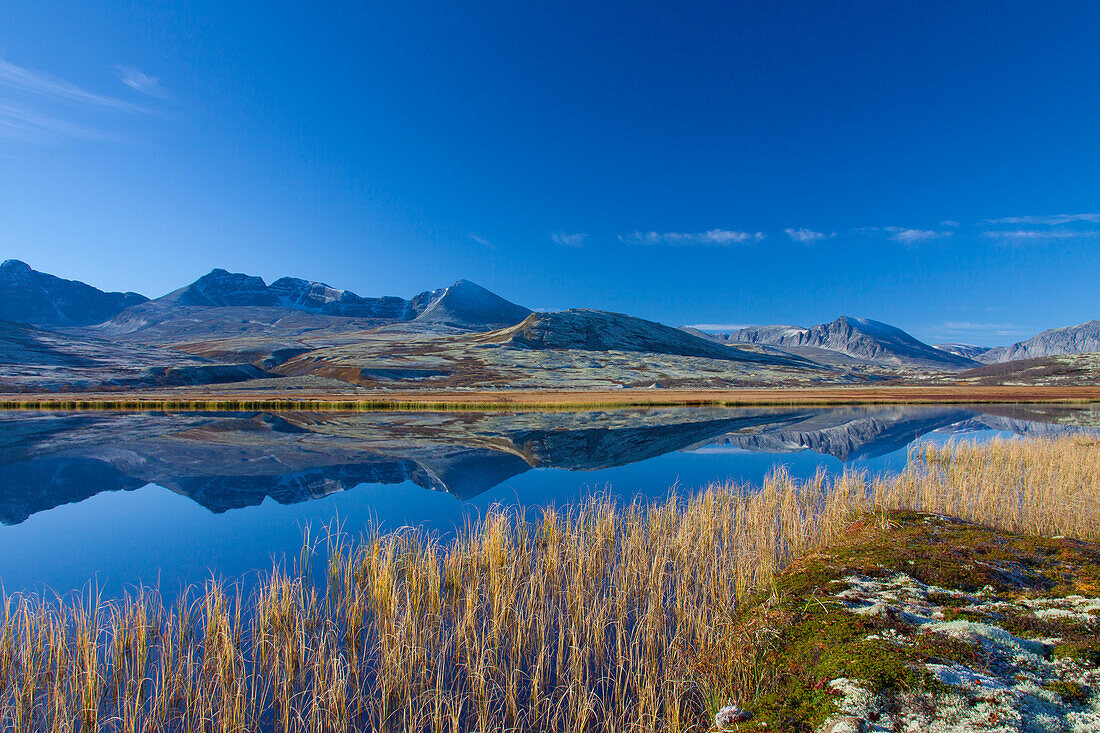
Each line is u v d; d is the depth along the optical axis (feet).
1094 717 20.84
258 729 28.27
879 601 34.68
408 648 33.60
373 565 44.91
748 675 29.86
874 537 49.83
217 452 126.00
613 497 80.79
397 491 86.84
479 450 130.82
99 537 62.95
